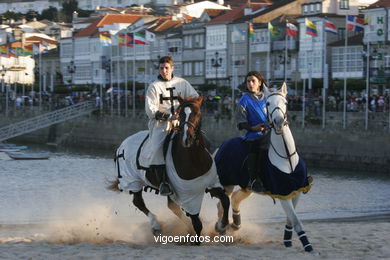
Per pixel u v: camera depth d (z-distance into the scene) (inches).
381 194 1316.4
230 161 574.9
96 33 4773.6
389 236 631.2
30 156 2287.2
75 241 628.7
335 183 1558.8
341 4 3383.4
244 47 3649.1
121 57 4510.3
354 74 3107.8
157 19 4564.5
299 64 3400.6
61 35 5319.9
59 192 1318.9
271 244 586.6
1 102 3811.5
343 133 1994.3
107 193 1286.9
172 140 563.5
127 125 2839.6
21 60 5305.1
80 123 3112.7
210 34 3855.8
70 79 4995.1
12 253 539.5
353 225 733.3
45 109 3385.8
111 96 2992.1
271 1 4269.2
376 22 2970.0
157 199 1106.7
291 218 537.3
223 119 2386.8
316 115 2172.7
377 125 1936.5
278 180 534.3
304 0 3710.6
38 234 689.6
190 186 554.3
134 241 625.0
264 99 570.6
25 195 1273.4
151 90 573.9
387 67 2901.1
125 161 612.4
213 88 3235.7
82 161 2194.9
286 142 531.5
